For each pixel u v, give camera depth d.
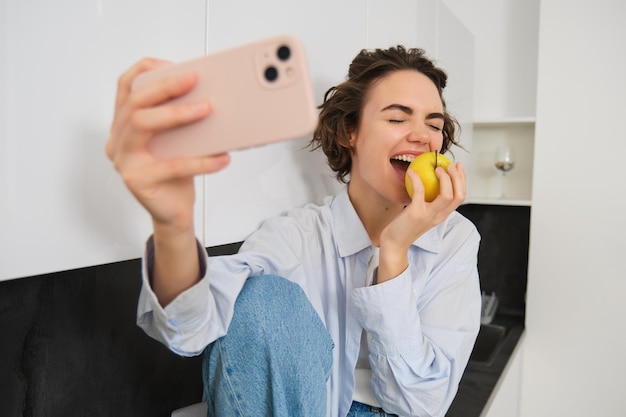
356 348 1.00
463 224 1.19
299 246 1.02
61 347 0.82
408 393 0.93
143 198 0.45
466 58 1.96
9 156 0.53
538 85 1.90
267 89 0.40
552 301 1.94
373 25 1.32
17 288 0.76
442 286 1.09
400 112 0.99
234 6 0.85
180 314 0.62
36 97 0.55
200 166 0.43
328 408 1.01
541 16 1.88
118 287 0.91
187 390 1.07
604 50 1.81
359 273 1.06
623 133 1.80
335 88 1.09
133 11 0.66
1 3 0.51
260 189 0.99
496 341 1.99
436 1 1.64
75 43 0.59
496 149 2.04
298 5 1.02
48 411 0.81
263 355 0.72
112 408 0.91
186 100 0.44
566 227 1.90
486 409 1.28
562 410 1.96
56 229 0.58
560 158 1.89
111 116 0.64
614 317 1.86
